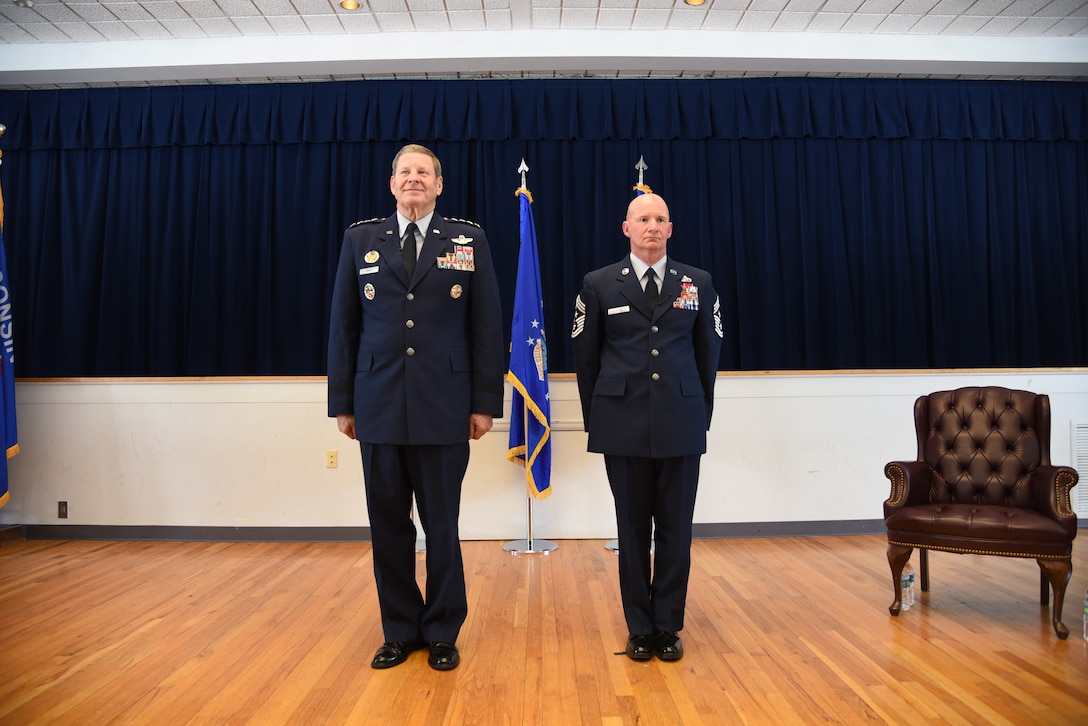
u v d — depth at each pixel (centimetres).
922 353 520
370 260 214
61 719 179
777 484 392
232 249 509
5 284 374
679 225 512
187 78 499
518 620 253
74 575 320
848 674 202
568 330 503
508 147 509
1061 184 532
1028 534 235
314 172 511
